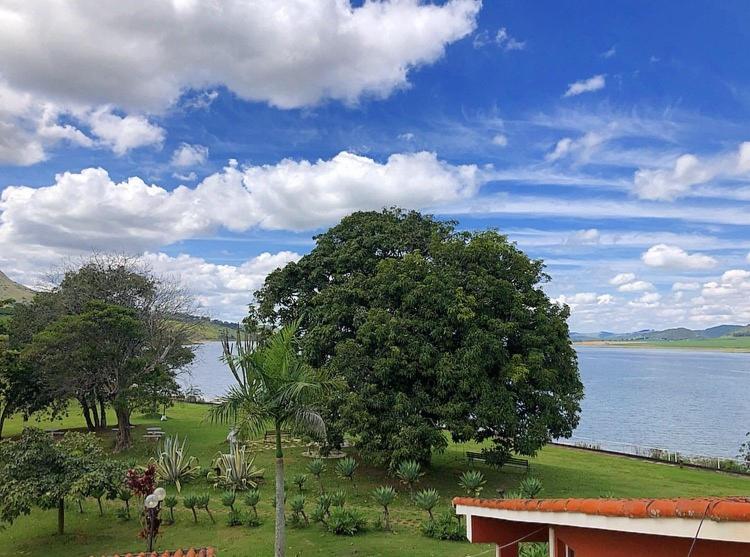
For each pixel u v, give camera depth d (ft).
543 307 78.48
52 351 95.30
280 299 93.81
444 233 88.69
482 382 69.87
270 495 70.44
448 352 71.67
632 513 14.14
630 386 294.25
